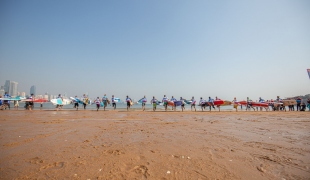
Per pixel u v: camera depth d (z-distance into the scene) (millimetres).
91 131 6332
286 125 8523
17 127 7066
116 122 9266
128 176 2621
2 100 20188
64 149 3973
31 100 21359
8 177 2527
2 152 3707
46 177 2549
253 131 6645
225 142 4770
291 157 3518
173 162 3211
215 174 2701
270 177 2604
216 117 13312
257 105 25531
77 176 2594
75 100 21844
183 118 12203
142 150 3943
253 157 3516
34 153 3662
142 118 11875
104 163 3131
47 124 8039
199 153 3752
